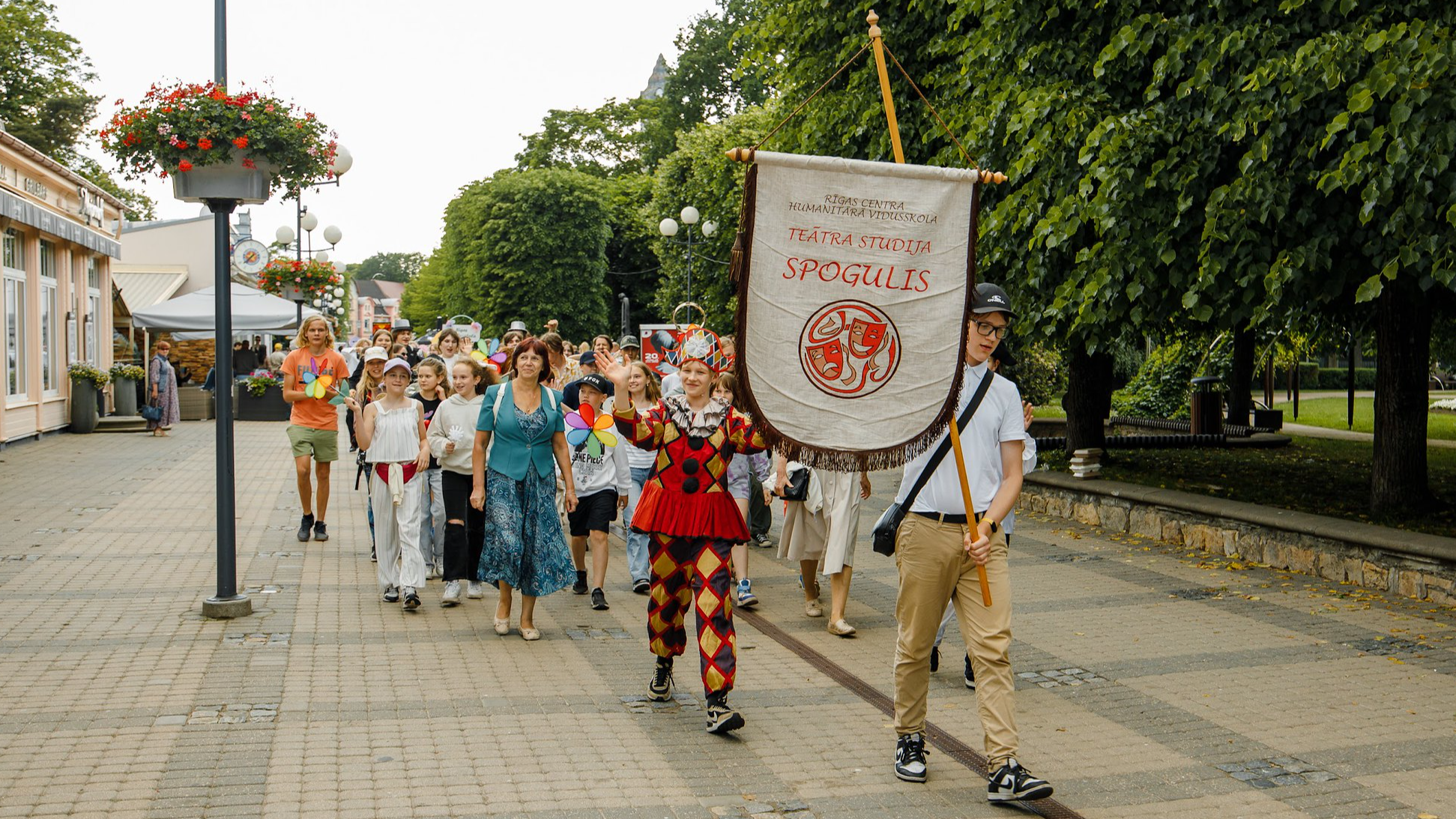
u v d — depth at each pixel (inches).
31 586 330.6
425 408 377.4
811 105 633.0
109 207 970.1
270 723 217.0
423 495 325.1
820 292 188.2
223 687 238.7
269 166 305.0
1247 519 394.0
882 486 626.2
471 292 2327.8
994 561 190.9
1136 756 207.9
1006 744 184.2
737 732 219.9
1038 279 456.1
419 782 189.3
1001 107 472.7
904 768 194.7
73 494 531.2
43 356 837.2
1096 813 181.5
